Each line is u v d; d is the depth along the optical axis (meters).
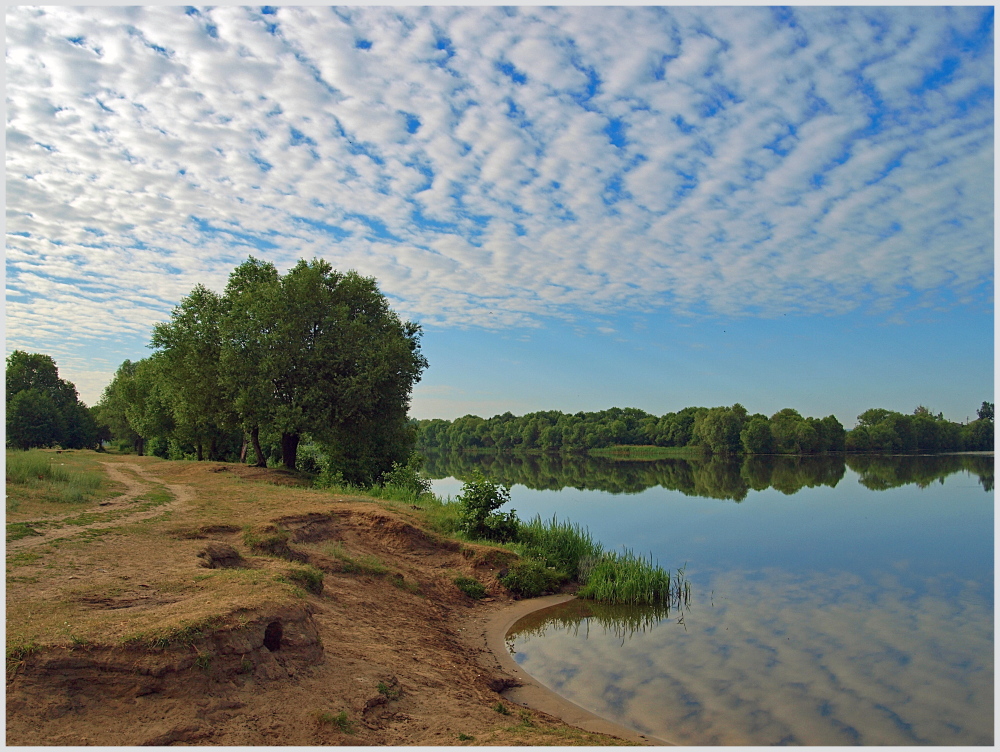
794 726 9.14
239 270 37.69
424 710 8.09
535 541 20.56
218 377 32.44
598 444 133.00
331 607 11.53
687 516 31.77
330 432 31.16
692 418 123.00
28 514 13.62
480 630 14.23
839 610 15.50
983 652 12.41
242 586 8.88
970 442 99.12
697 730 9.03
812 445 95.38
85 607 8.01
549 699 10.20
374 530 18.47
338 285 35.09
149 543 12.21
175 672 6.63
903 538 25.25
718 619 14.93
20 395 65.56
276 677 7.39
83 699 6.19
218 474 28.91
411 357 35.12
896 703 10.00
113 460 36.62
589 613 15.58
